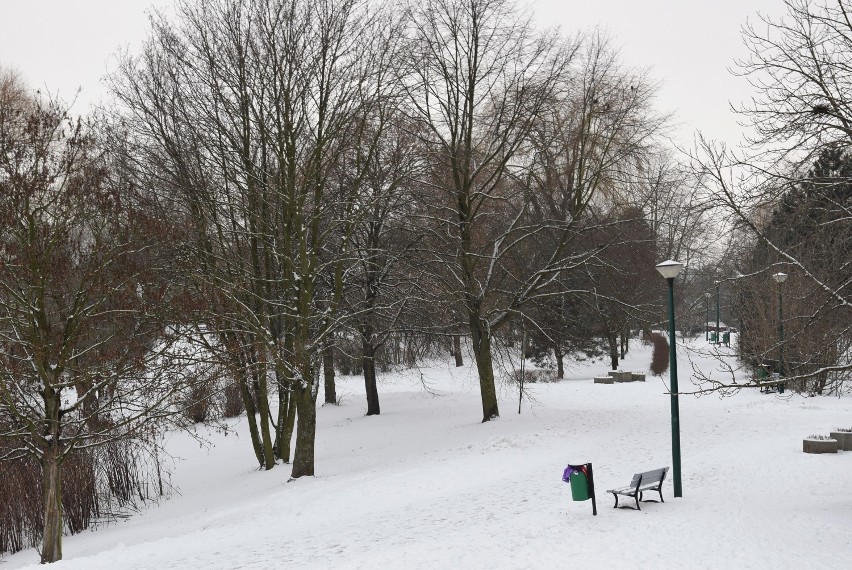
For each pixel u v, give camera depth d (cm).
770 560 1051
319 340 2245
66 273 1750
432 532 1391
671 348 1579
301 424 2228
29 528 2053
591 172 3200
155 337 1956
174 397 2120
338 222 2359
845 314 1894
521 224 3177
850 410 2834
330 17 2261
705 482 1678
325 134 2272
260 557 1302
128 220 1933
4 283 1655
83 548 1761
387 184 2664
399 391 4331
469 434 2647
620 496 1576
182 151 2320
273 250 2294
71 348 1745
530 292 2920
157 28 2320
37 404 1772
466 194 2753
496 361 3259
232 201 2320
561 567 1077
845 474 1673
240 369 2055
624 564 1072
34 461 1994
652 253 3684
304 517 1698
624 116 2856
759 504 1419
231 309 2238
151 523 1970
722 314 9212
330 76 2270
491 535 1313
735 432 2383
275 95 2230
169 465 2808
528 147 2933
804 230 1502
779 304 2834
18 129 1869
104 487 2367
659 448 2155
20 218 1698
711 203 1341
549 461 2062
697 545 1148
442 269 2897
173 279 2125
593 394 3662
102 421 1891
